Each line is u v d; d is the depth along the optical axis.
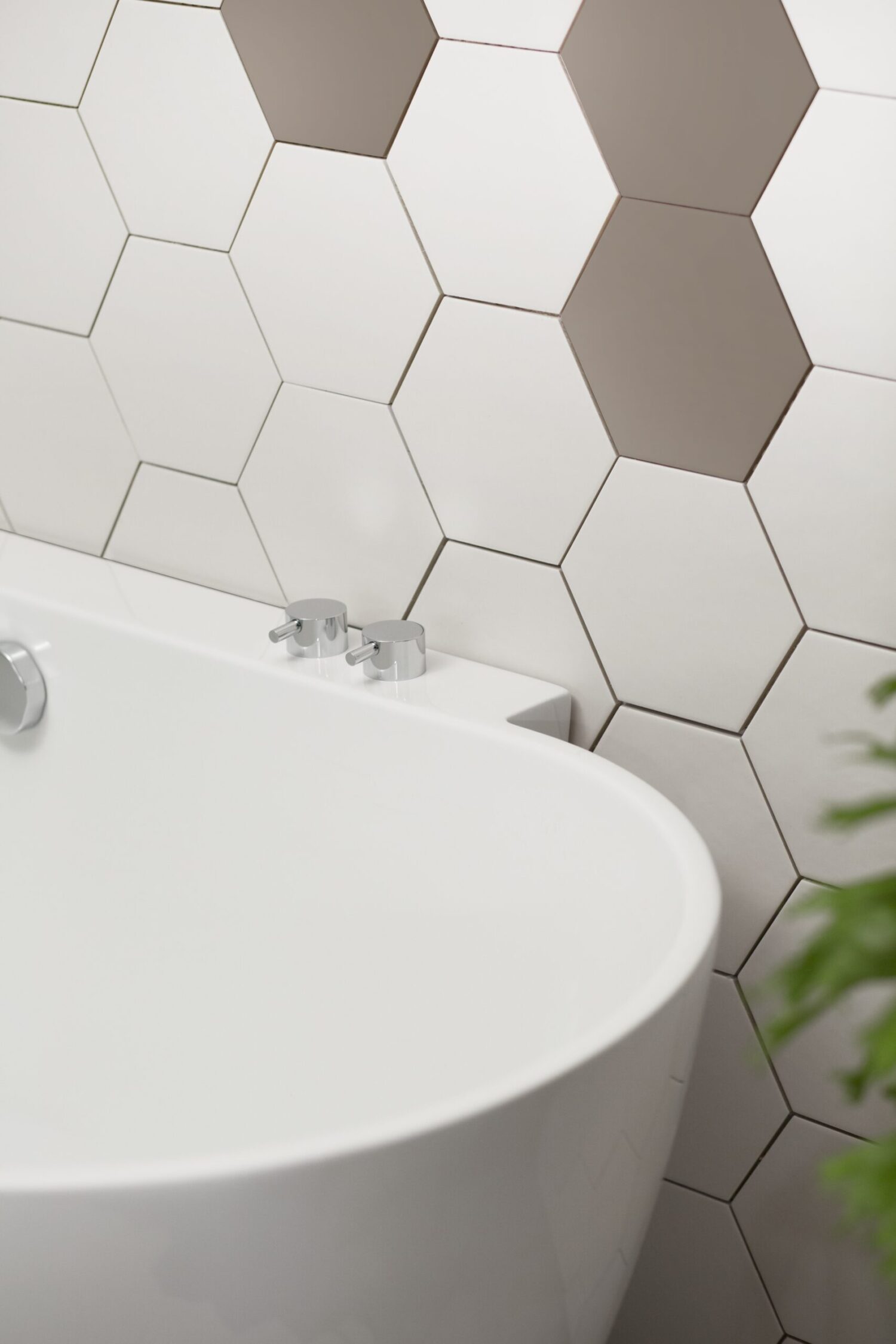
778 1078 1.02
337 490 1.11
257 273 1.08
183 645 1.08
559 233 0.94
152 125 1.09
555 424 0.99
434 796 0.98
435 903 0.99
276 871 1.07
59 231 1.17
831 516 0.90
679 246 0.90
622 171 0.91
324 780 1.03
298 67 1.01
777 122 0.84
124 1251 0.56
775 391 0.89
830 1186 0.36
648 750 1.02
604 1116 0.66
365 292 1.04
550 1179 0.64
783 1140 1.04
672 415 0.94
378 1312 0.62
